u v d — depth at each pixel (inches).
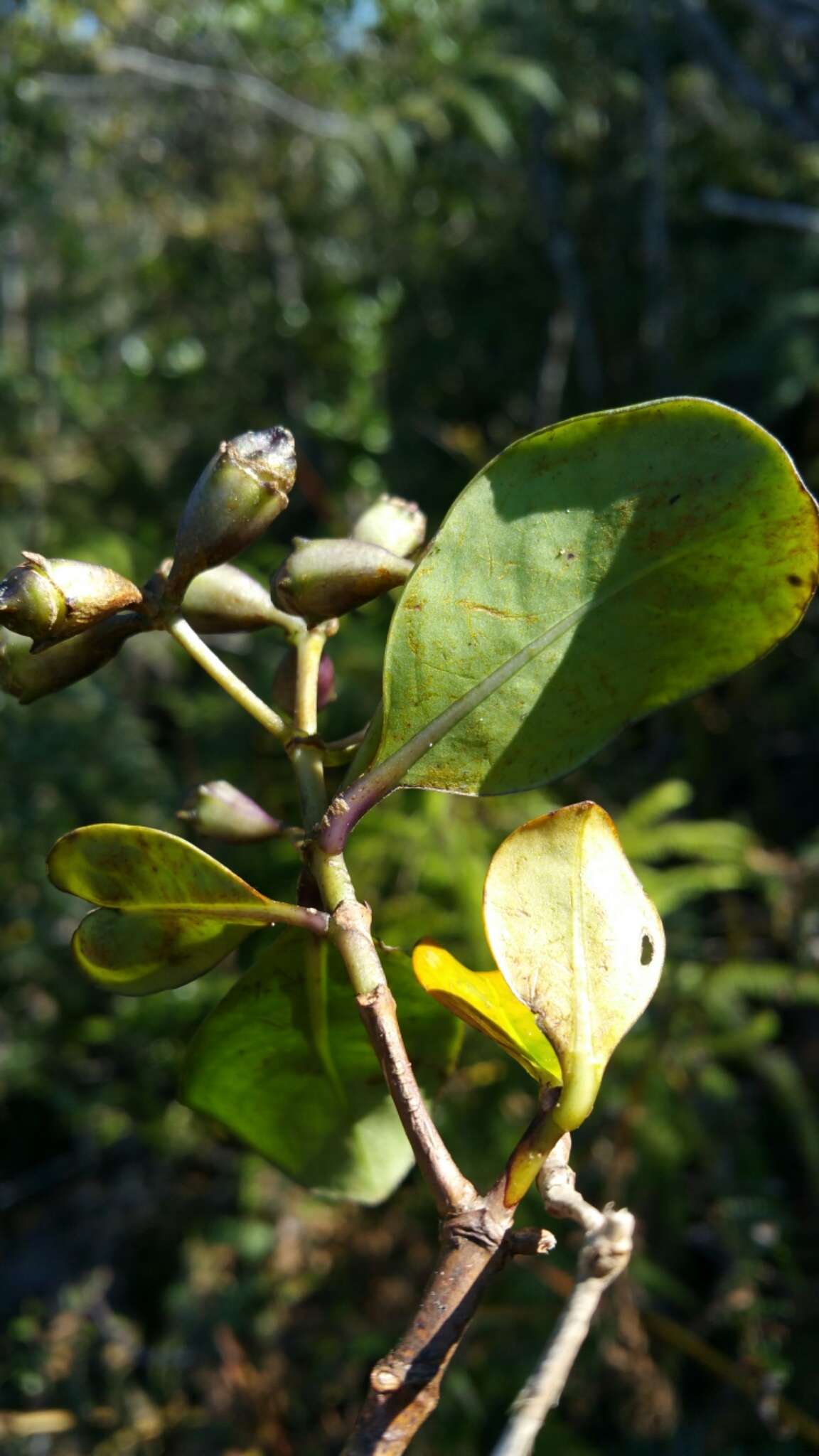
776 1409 23.0
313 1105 8.5
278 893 32.0
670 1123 27.6
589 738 7.3
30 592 6.9
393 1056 6.4
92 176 53.2
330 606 7.6
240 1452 26.2
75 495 53.9
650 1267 26.1
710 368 49.1
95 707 39.8
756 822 41.9
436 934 28.7
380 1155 8.5
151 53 50.6
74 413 54.5
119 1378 28.7
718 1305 26.1
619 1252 5.4
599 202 56.3
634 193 55.4
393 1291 30.3
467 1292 6.0
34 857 37.8
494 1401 26.4
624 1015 6.6
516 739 7.3
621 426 7.2
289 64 50.1
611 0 53.7
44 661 7.4
